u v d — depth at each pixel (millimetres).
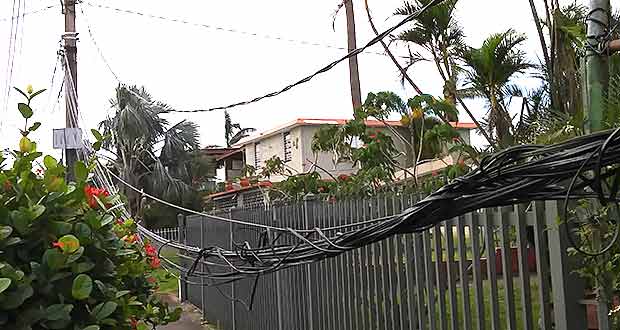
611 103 3801
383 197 5223
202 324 11609
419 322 4844
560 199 2775
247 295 9297
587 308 3572
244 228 9000
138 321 4285
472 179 2764
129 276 4660
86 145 11492
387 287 5293
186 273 6668
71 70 13250
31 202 3217
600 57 3855
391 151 10586
